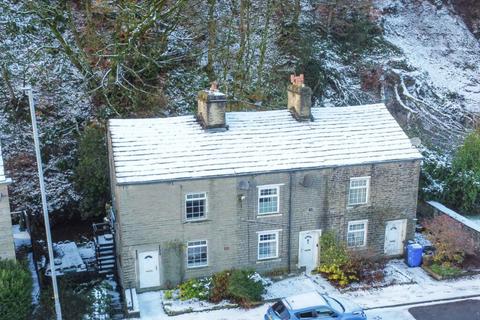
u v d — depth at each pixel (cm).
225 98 2494
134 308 2208
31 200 3180
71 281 2502
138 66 3550
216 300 2291
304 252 2539
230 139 2488
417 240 2809
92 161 3014
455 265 2558
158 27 3694
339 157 2491
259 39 4047
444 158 3406
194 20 3934
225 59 3744
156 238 2331
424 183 3247
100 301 2223
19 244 2642
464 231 2691
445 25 5397
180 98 3672
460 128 4216
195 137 2469
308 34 4406
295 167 2402
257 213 2423
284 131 2583
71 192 3225
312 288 2405
